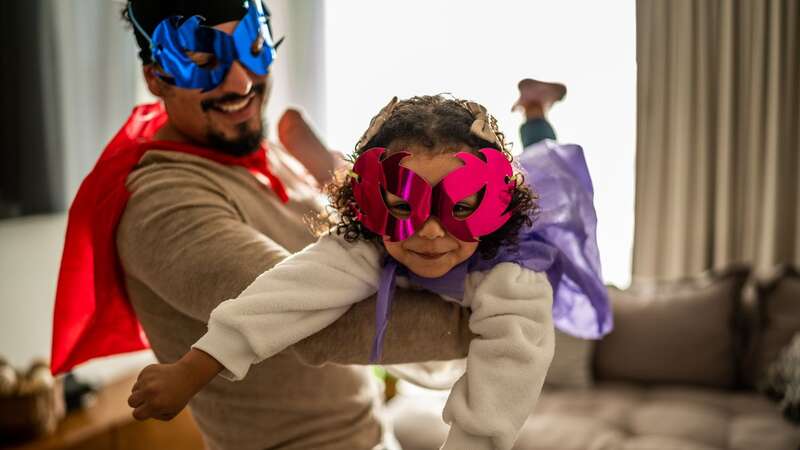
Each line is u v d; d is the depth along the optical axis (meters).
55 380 2.17
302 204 1.14
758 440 2.12
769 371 2.43
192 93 1.02
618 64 2.65
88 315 1.16
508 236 0.78
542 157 0.90
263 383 1.00
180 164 1.01
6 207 2.19
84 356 1.15
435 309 0.79
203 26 1.00
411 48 2.93
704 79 2.63
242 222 0.97
